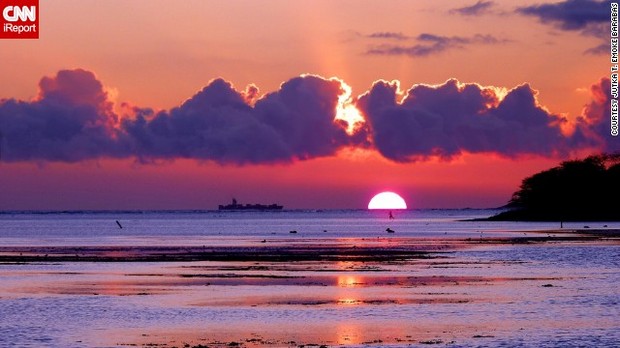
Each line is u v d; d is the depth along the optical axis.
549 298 76.94
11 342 56.94
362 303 74.12
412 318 65.94
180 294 81.25
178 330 61.28
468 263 117.88
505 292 81.38
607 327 61.66
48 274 103.06
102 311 70.12
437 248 158.62
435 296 78.62
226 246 174.12
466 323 63.56
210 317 66.88
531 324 63.00
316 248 162.75
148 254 144.12
